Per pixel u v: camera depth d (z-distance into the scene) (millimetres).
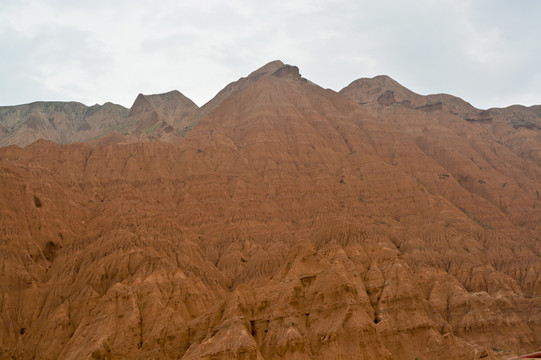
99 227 167250
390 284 136375
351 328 113438
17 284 140000
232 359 102250
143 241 151125
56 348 123812
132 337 121750
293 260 133750
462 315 152500
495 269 190250
